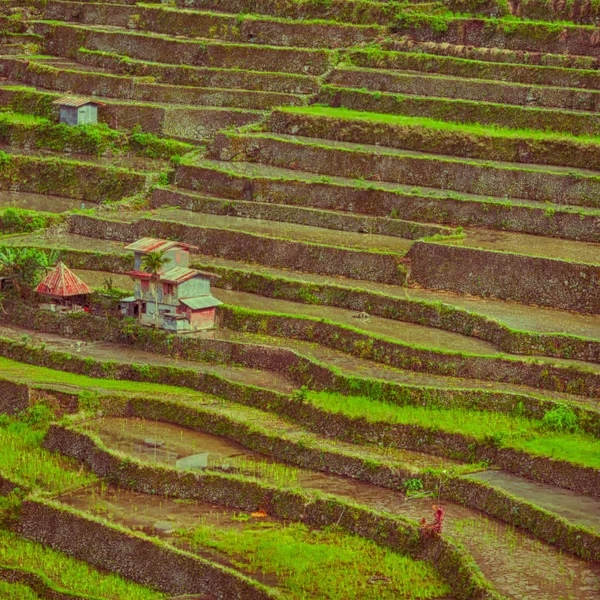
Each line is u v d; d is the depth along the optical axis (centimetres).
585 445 17850
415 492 17362
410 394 19425
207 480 17612
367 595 15000
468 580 14988
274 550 15900
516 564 15412
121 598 15588
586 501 16762
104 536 16462
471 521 16562
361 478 17888
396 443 18538
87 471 18462
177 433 19538
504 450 17838
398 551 16000
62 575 16212
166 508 17375
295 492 17075
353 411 19038
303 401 19500
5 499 17625
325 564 15650
